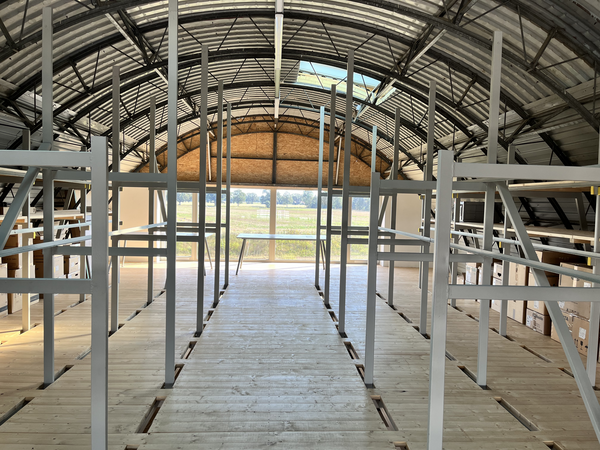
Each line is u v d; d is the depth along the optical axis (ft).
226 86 30.12
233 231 38.93
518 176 5.66
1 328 14.60
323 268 31.24
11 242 16.79
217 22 22.15
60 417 8.38
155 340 13.55
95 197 5.55
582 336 13.37
